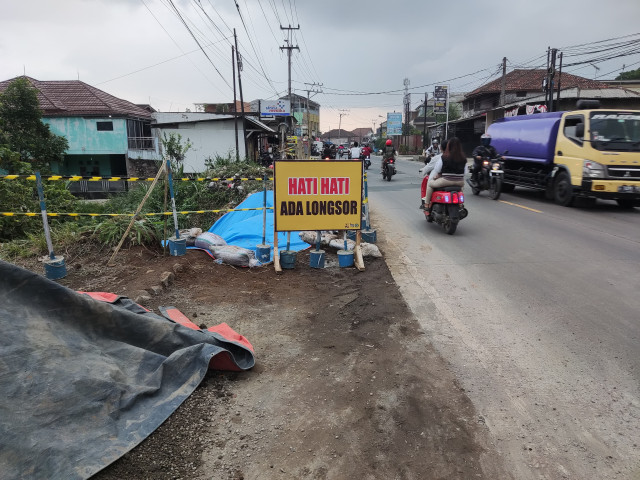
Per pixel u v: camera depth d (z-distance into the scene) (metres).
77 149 32.06
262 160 31.12
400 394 3.41
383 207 12.42
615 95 29.72
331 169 6.33
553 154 12.00
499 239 8.25
